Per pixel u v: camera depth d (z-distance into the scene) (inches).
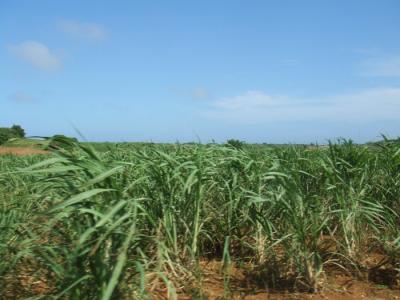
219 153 227.6
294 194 167.5
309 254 163.2
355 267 179.6
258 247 184.1
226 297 152.7
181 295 153.8
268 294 158.6
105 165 122.2
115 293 112.0
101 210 114.9
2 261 131.0
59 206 102.4
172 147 249.9
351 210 195.2
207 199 210.4
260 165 208.7
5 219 146.7
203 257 198.7
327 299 156.1
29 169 109.8
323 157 246.1
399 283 170.1
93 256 108.7
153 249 158.9
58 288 116.7
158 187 175.6
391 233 201.6
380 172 257.6
